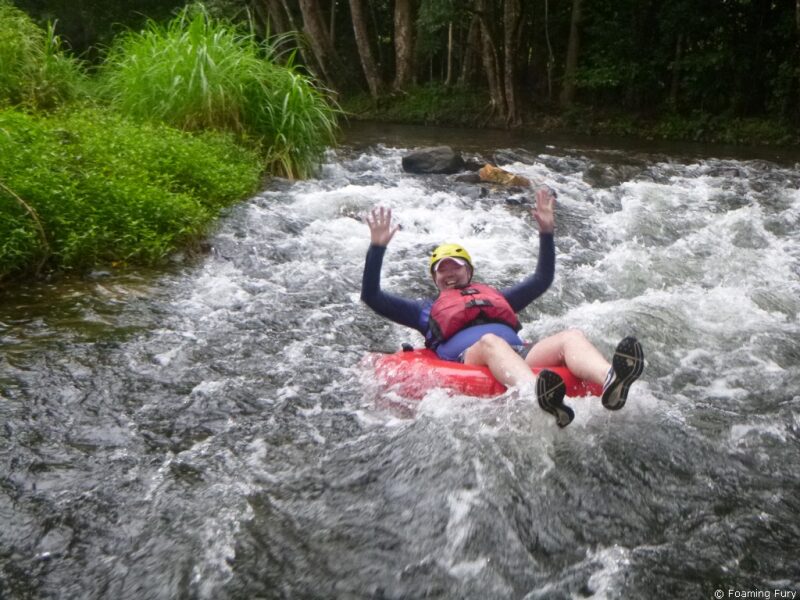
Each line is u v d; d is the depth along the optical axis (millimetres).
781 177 11016
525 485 3086
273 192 8320
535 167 11133
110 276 5562
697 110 17844
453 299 4102
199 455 3314
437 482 3105
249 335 4664
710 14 17672
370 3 22922
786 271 6320
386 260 6441
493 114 18969
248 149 9062
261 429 3555
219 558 2668
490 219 7766
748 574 2588
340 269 6078
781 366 4348
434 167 10070
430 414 3568
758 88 17828
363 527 2848
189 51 8992
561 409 3205
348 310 5211
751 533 2807
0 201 5410
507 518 2891
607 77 18203
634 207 8492
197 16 9461
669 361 4379
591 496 3025
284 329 4805
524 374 3547
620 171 10898
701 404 3818
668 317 5059
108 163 6668
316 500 3010
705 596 2484
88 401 3744
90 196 5996
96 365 4125
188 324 4781
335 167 10164
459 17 18188
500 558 2680
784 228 7766
